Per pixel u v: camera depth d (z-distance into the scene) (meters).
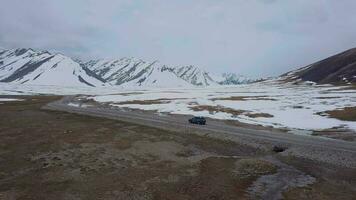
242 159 54.53
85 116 100.88
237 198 39.34
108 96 191.62
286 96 155.50
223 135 71.31
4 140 67.31
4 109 122.12
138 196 39.91
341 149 58.97
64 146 62.38
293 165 51.84
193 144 65.62
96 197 39.59
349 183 44.00
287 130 79.69
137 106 133.12
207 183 44.00
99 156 56.28
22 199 39.00
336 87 199.75
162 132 75.81
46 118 96.25
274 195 40.16
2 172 48.53
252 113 106.06
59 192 41.06
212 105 128.12
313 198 39.28
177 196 39.94
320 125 84.50
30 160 53.88
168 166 51.38
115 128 80.31
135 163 52.88
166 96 178.25
